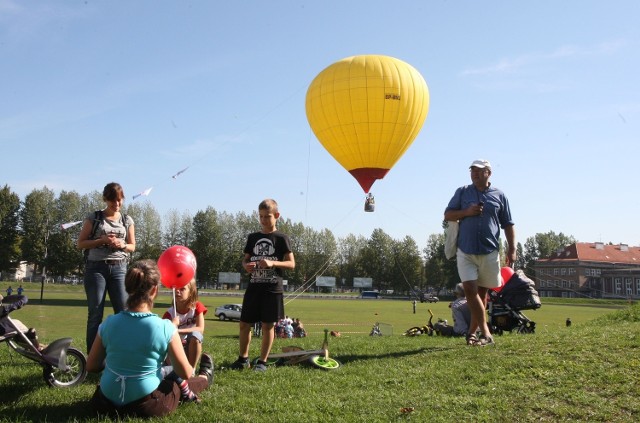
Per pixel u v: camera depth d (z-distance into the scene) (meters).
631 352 6.25
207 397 5.05
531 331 12.05
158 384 4.41
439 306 75.12
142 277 4.40
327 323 42.66
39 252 95.94
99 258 6.21
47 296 66.88
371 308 65.94
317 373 6.23
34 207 96.25
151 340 4.27
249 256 6.48
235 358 7.22
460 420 4.66
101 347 4.39
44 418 4.38
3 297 5.44
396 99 22.17
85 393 5.17
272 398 5.14
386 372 6.23
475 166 7.91
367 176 23.53
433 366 6.43
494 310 12.22
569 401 5.05
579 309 66.06
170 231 111.50
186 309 5.63
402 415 4.75
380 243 134.62
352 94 22.14
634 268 118.38
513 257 8.20
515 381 5.61
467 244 7.82
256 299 6.38
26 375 5.79
